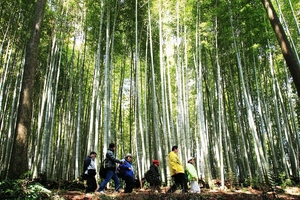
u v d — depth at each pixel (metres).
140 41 12.40
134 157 14.98
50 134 10.80
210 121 14.02
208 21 9.93
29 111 5.67
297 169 11.50
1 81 10.00
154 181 6.57
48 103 10.34
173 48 13.09
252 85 13.66
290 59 5.90
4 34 10.81
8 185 4.65
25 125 5.51
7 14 10.70
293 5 10.86
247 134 12.53
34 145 14.04
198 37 10.86
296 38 11.86
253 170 12.20
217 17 10.52
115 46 12.41
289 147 12.26
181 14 11.61
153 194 5.66
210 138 13.91
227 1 9.99
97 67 10.12
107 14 10.21
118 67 15.00
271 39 10.96
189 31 11.57
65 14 11.85
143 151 10.54
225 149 10.41
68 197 5.38
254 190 8.05
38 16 6.42
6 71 10.12
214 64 12.52
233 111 15.30
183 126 10.64
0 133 10.52
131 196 5.71
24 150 5.38
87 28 11.69
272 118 14.32
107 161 6.50
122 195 5.98
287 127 12.23
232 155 11.18
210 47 11.47
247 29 10.43
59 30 11.84
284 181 9.45
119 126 13.62
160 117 13.71
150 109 13.54
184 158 9.75
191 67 14.78
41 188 4.79
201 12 10.95
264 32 10.41
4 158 10.09
